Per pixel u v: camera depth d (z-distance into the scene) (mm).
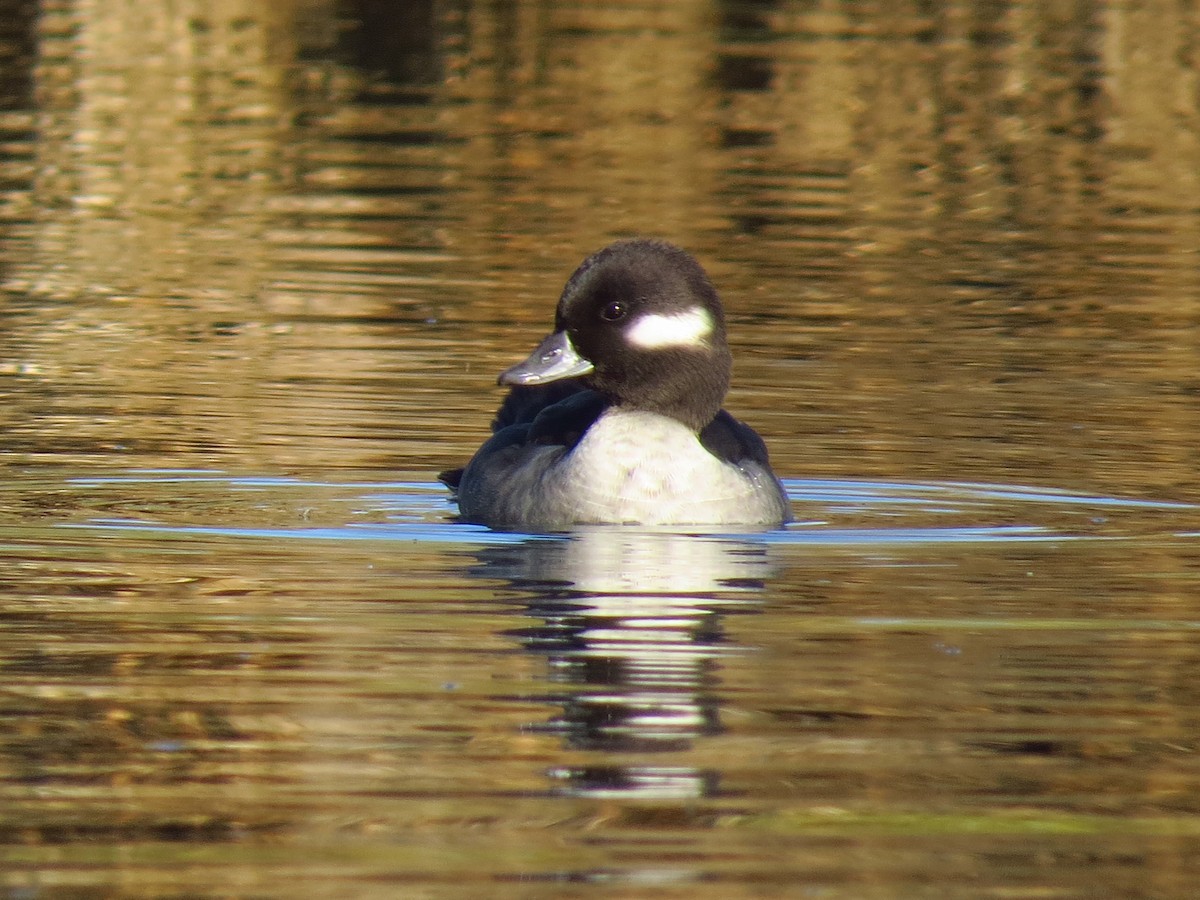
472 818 7305
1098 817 7391
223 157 28328
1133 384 17031
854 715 8516
